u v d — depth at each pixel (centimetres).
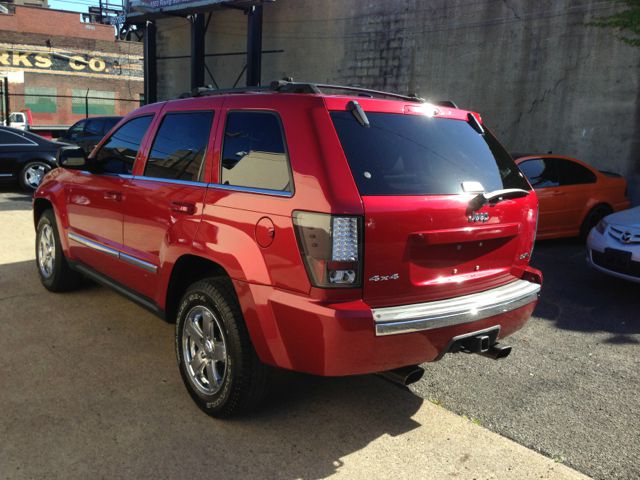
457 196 288
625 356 432
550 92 1298
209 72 2128
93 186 423
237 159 302
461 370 393
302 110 274
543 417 331
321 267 248
